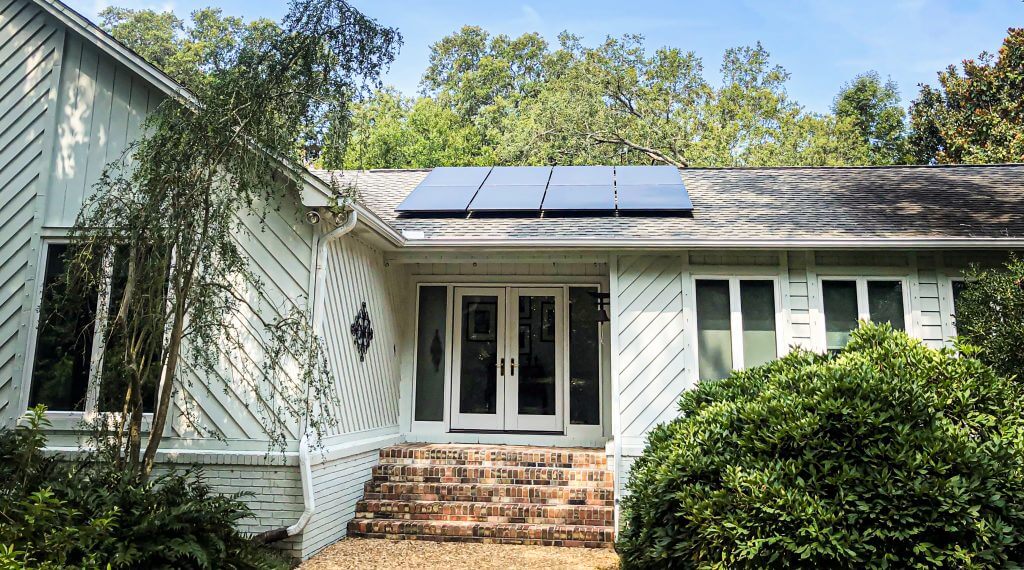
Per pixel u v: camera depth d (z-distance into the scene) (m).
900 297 7.94
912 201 9.22
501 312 9.62
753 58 28.61
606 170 11.26
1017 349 6.32
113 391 5.30
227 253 5.19
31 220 6.91
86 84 7.08
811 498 4.04
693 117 26.62
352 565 6.23
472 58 35.19
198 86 5.24
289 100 5.23
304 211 6.66
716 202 9.52
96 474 4.77
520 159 24.80
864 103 31.33
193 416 6.50
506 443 9.29
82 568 3.83
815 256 8.05
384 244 8.00
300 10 5.26
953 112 22.80
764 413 4.55
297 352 5.88
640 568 4.87
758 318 7.98
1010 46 21.83
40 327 6.71
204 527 4.66
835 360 5.21
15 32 7.20
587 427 9.25
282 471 6.39
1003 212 8.53
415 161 25.52
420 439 9.34
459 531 7.19
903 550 3.90
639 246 7.80
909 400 4.32
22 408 6.60
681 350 7.93
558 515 7.36
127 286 5.06
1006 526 3.85
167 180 4.95
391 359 9.00
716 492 4.29
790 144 25.67
